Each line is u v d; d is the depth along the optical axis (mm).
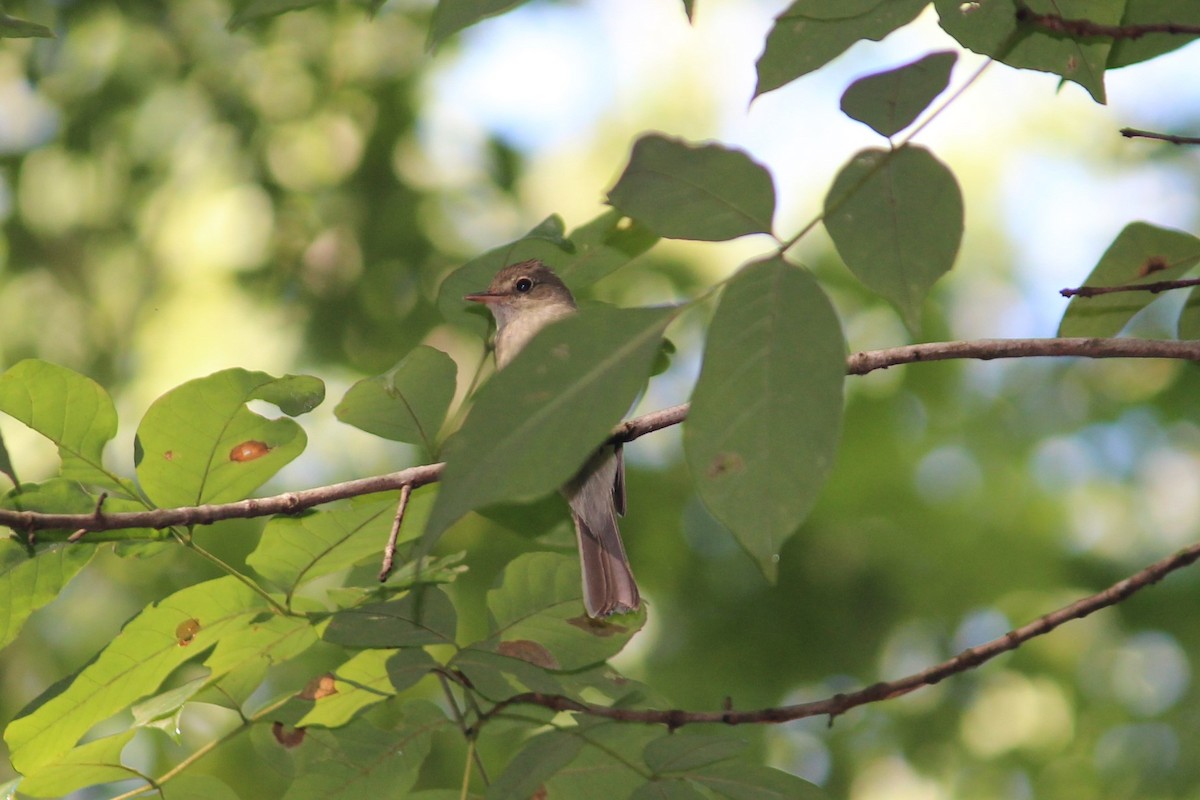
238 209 13391
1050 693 12148
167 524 4473
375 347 12273
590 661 4773
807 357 2590
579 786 4629
